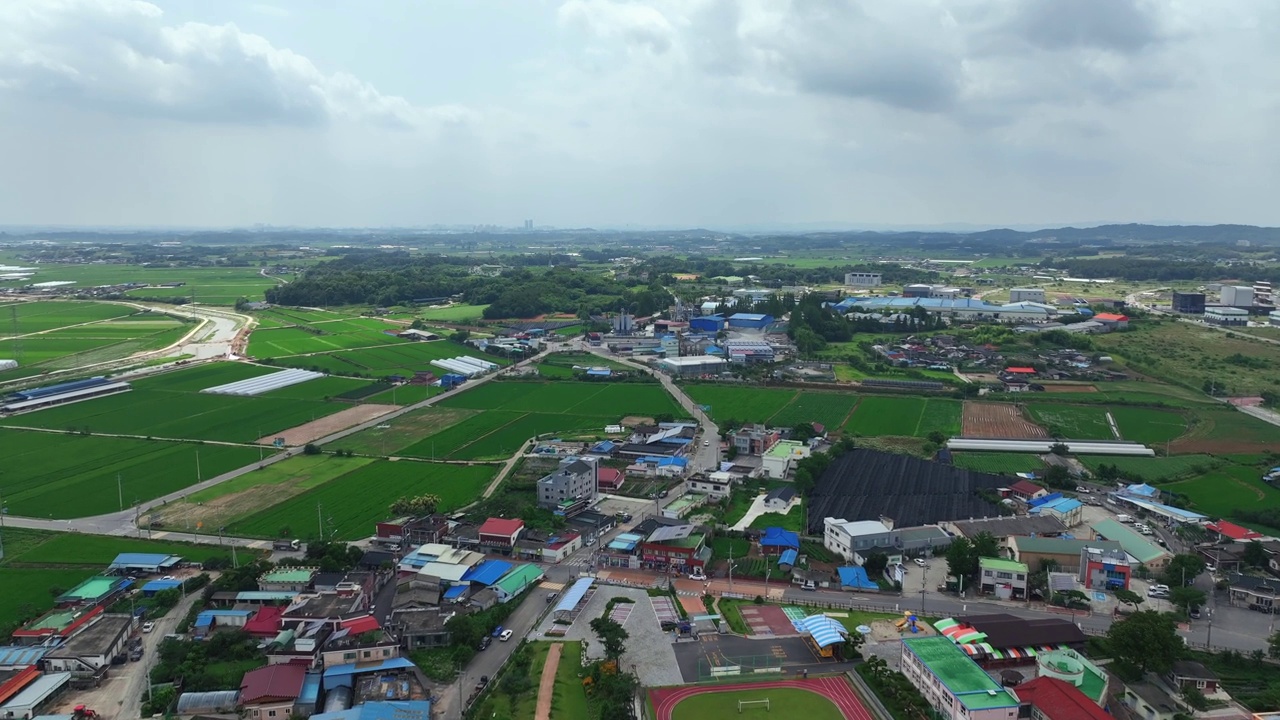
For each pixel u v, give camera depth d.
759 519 136.50
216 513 135.50
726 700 83.19
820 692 84.81
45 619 96.56
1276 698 79.88
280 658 88.88
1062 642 92.00
